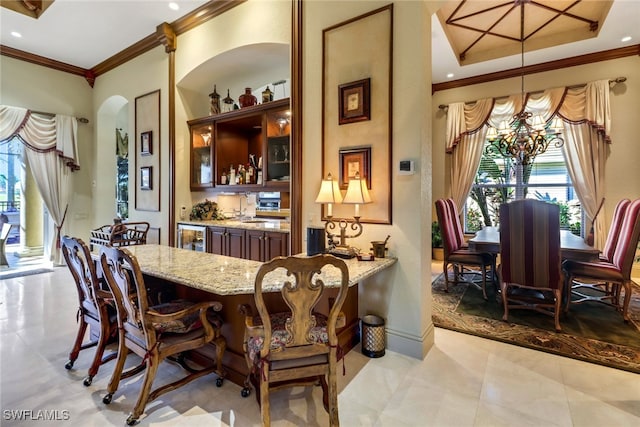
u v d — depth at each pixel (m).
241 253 3.95
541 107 5.27
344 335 2.70
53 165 5.60
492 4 3.93
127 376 2.12
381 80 2.76
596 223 4.89
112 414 1.89
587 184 4.94
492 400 2.04
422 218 2.63
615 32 4.25
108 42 4.97
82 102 6.00
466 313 3.53
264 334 1.63
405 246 2.67
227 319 2.27
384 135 2.75
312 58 3.15
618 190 4.79
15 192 6.25
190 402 2.01
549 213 3.00
